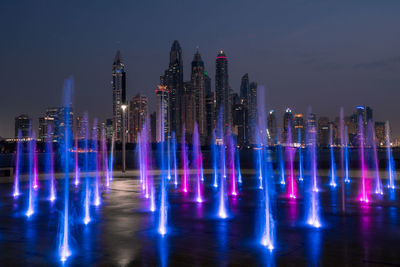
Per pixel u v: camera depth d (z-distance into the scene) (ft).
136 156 311.27
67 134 65.98
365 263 23.90
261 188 72.54
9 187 74.74
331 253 26.27
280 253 26.32
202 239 30.58
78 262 24.48
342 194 61.77
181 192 66.23
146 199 56.03
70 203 52.13
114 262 24.39
